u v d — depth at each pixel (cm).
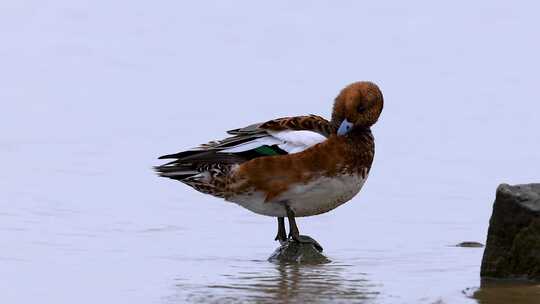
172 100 2317
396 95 2391
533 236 1043
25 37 2973
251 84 2492
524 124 2122
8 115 2133
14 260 1134
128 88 2434
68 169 1686
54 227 1309
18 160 1742
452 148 1911
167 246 1234
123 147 1881
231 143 1227
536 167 1770
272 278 1073
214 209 1448
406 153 1866
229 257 1185
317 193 1215
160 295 994
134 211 1420
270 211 1245
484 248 1167
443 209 1477
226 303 961
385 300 978
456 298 980
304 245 1195
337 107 1223
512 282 1046
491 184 1645
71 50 2834
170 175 1245
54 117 2127
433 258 1188
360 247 1251
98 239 1254
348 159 1206
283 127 1224
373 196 1552
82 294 995
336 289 1024
